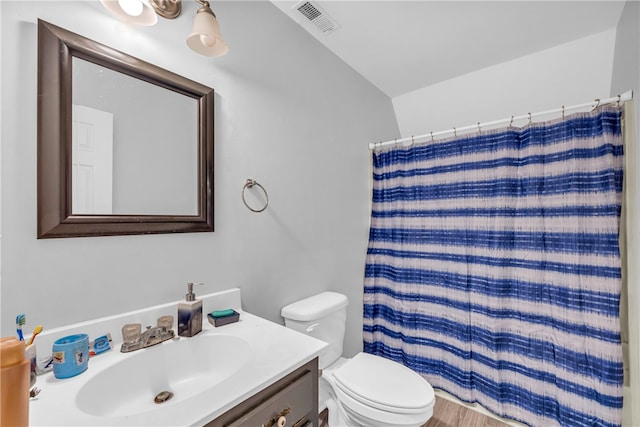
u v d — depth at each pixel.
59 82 0.78
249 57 1.32
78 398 0.65
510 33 1.65
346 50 1.82
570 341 1.43
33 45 0.75
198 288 1.11
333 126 1.84
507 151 1.63
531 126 1.58
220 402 0.61
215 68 1.18
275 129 1.44
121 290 0.91
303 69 1.62
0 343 0.48
